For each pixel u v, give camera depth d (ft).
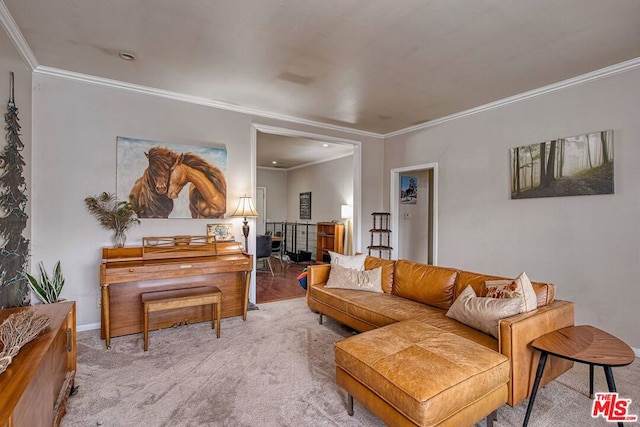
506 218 12.67
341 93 12.25
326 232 25.46
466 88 11.69
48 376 5.03
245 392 7.27
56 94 10.48
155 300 9.62
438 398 4.91
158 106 12.18
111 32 8.16
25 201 9.32
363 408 6.75
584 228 10.50
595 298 10.21
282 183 32.60
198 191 12.74
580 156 10.56
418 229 20.20
